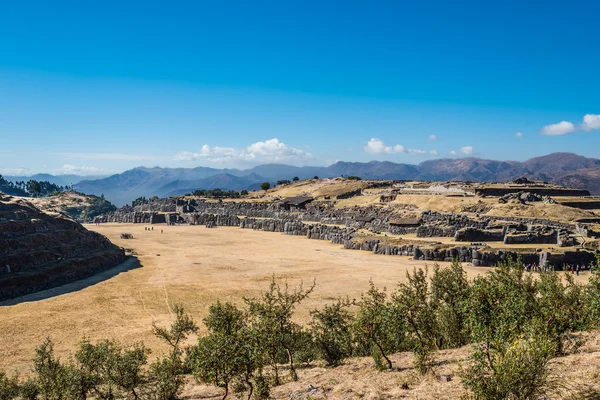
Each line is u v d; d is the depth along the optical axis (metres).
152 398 32.38
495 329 22.14
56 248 97.44
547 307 28.59
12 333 55.50
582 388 19.25
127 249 131.00
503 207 144.50
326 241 149.75
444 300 36.50
